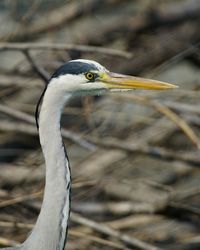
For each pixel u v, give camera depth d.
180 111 12.09
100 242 9.99
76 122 13.05
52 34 14.31
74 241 11.28
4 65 14.16
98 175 12.29
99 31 14.56
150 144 12.92
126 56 10.85
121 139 12.71
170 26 14.83
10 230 10.85
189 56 14.76
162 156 11.85
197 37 14.62
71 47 10.75
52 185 7.54
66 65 7.70
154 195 12.21
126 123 12.95
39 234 7.59
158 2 14.98
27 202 10.95
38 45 10.74
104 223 11.42
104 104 12.30
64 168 7.57
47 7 14.62
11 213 10.99
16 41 13.88
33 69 11.88
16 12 13.96
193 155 12.13
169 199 11.59
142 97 11.48
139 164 13.49
